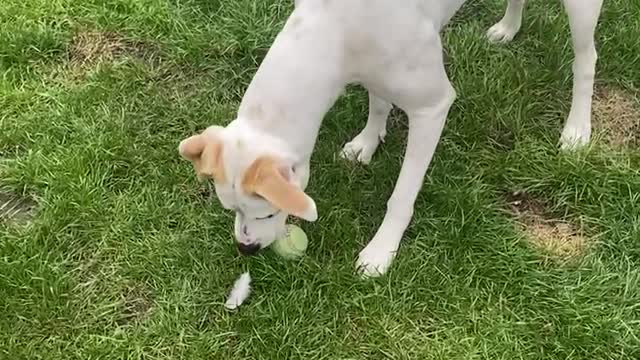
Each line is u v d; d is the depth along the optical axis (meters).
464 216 2.01
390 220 1.95
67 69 2.36
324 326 1.87
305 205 1.52
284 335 1.86
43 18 2.43
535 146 2.14
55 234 2.00
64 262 1.97
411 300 1.91
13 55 2.35
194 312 1.90
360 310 1.89
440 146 2.14
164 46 2.39
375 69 1.75
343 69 1.74
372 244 1.96
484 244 1.98
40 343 1.86
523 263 1.96
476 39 2.34
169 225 2.04
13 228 2.03
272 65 1.68
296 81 1.67
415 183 1.91
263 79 1.67
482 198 2.06
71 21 2.43
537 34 2.37
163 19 2.42
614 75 2.31
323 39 1.69
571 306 1.89
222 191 1.61
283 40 1.70
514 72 2.27
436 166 2.10
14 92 2.28
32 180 2.10
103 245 2.00
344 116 2.19
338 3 1.68
